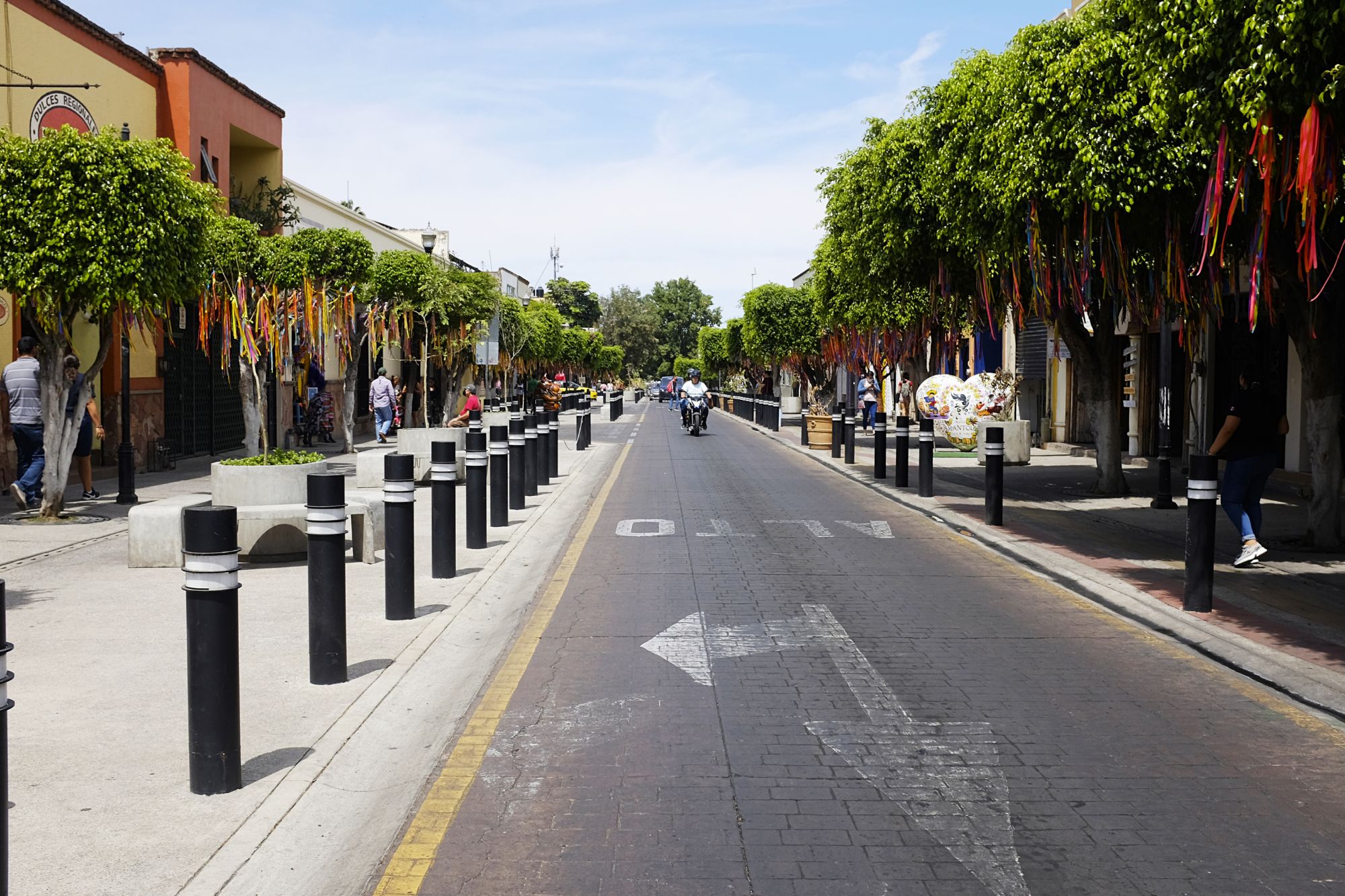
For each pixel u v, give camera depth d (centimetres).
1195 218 1150
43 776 499
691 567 1084
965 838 444
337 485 651
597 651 744
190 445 2425
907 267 1894
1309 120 717
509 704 626
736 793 491
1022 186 1219
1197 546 849
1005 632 811
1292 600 902
